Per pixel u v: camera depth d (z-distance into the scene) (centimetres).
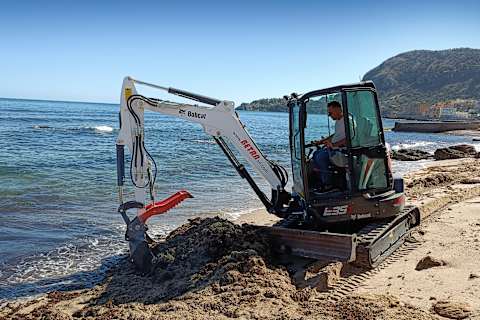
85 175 1672
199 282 640
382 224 736
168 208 751
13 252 860
